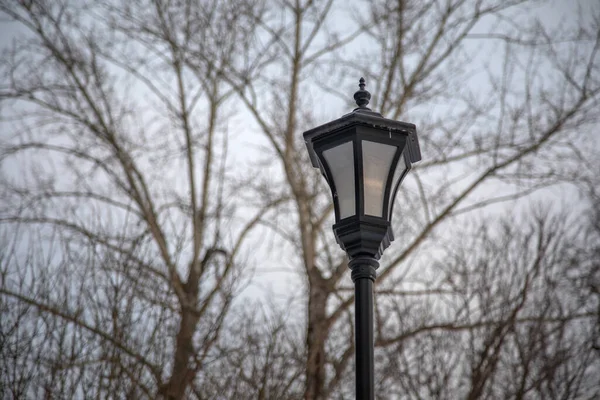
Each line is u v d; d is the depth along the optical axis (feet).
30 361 37.24
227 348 44.34
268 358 44.55
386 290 60.23
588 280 59.36
